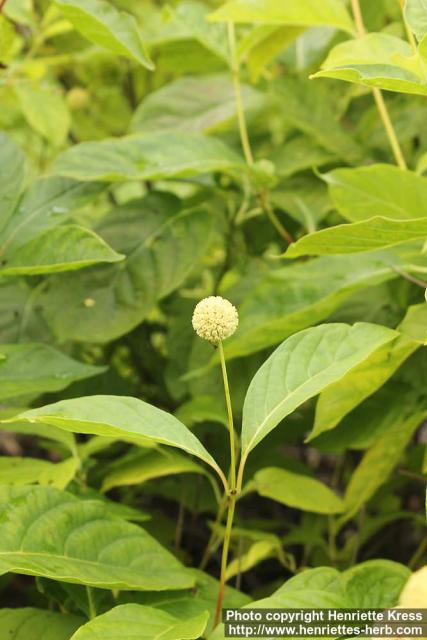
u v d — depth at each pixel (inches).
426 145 37.9
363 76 26.8
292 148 38.9
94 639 25.3
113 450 37.3
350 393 29.5
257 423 26.8
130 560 27.8
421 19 27.8
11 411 31.2
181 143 34.4
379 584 27.6
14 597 38.2
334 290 32.1
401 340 28.9
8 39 34.8
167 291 34.2
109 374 37.8
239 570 31.9
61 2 30.5
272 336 31.7
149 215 35.6
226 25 36.8
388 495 36.5
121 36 31.4
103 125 49.4
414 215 31.6
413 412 32.6
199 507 36.0
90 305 34.2
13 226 32.8
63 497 27.9
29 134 49.3
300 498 31.8
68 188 33.7
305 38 41.7
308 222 35.8
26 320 35.4
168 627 25.7
